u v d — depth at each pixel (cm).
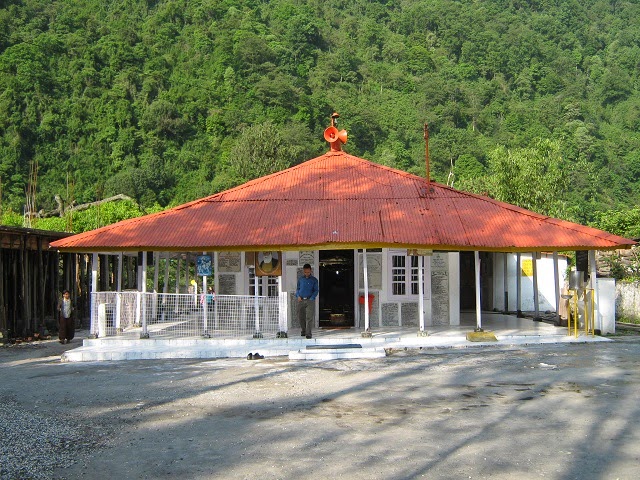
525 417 816
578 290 1608
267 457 679
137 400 977
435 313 1822
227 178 6656
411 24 13425
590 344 1491
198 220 1723
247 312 1669
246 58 10069
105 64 9138
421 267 1596
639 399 898
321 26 12531
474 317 2105
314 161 2017
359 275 1806
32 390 1084
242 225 1681
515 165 3353
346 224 1653
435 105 10319
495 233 1633
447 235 1609
